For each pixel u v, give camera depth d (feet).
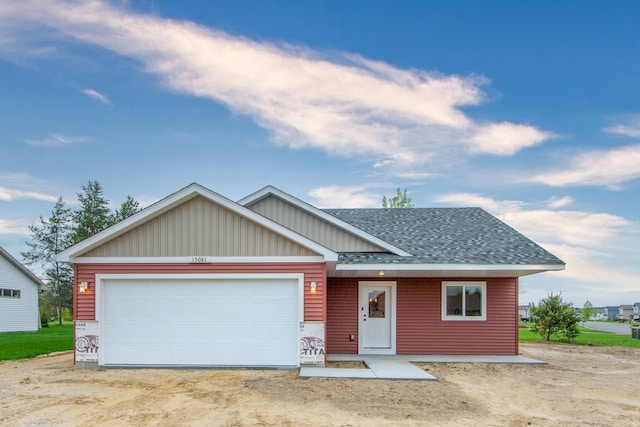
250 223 40.47
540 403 29.09
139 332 40.19
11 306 96.94
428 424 23.98
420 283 51.11
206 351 40.01
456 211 63.87
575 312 79.82
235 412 25.61
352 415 25.31
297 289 40.22
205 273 40.22
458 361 45.19
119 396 29.35
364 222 59.77
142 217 39.75
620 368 44.78
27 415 25.00
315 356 39.55
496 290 50.78
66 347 61.46
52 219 144.56
